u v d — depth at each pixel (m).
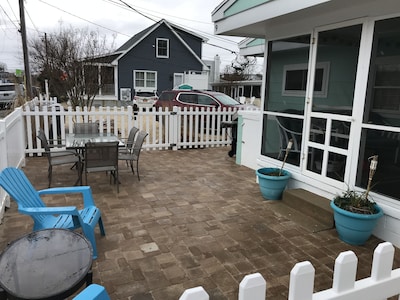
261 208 4.17
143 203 4.29
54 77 15.59
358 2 3.32
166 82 24.02
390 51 3.16
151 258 2.89
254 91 24.84
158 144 8.04
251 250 3.07
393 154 3.18
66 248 1.76
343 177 3.79
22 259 1.64
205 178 5.58
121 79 22.84
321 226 3.63
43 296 1.37
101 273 2.63
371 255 3.01
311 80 4.17
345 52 3.67
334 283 1.29
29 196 2.93
